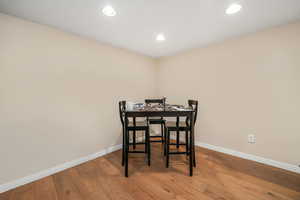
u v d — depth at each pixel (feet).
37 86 5.33
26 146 5.07
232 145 7.21
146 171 5.77
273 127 5.98
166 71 10.45
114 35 6.68
